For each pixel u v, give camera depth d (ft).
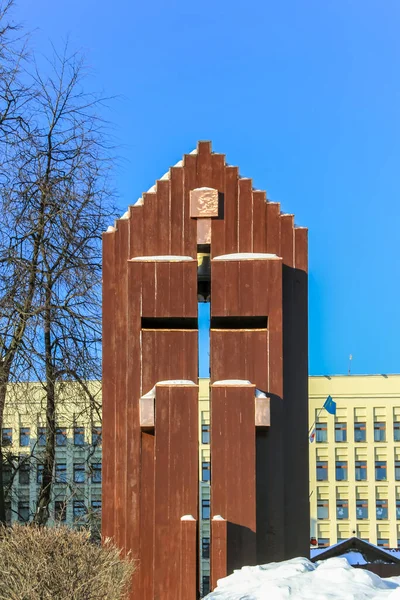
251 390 50.14
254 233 53.31
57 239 68.90
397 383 228.43
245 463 49.49
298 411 51.93
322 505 225.97
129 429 51.24
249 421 49.83
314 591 35.70
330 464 226.99
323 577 38.09
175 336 51.98
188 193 53.88
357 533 223.71
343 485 225.97
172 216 53.67
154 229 53.67
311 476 227.20
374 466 226.17
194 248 53.42
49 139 70.85
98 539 63.10
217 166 53.98
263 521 50.24
